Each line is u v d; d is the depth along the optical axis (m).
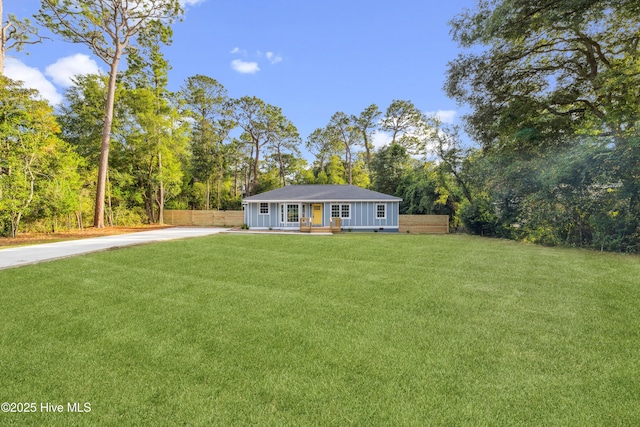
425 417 2.23
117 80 23.20
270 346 3.41
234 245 11.44
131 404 2.40
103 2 18.09
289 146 39.53
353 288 5.76
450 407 2.35
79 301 4.98
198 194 31.36
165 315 4.38
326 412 2.29
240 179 43.22
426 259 8.75
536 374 2.81
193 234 16.05
